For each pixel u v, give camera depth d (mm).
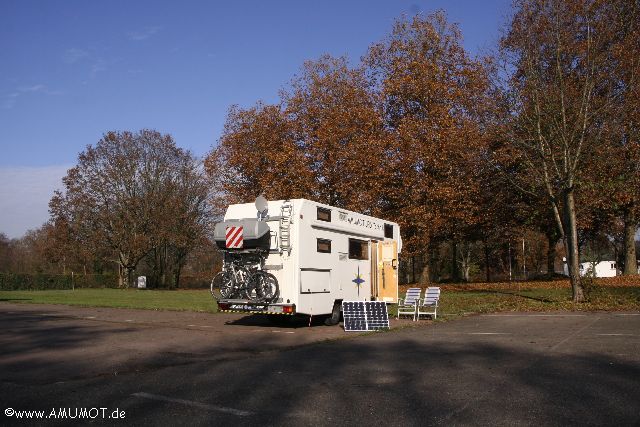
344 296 16219
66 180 50281
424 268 34219
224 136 35438
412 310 19172
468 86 29531
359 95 31578
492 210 34125
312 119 32469
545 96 20641
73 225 50781
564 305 19781
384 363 9430
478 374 8320
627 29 21234
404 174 29391
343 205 31344
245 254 14695
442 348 10977
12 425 5938
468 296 24906
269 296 14219
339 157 30031
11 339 12398
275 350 11039
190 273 69562
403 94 30953
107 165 50031
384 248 18891
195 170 53000
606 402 6586
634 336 11953
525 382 7715
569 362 9125
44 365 9258
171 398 7055
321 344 11930
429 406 6562
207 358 10039
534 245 56562
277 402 6852
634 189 27516
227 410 6492
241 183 34281
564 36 20531
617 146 24219
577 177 23000
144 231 51250
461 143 28016
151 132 51469
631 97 20828
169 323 16016
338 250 16078
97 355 10258
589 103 20422
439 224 29641
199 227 52438
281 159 30375
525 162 23047
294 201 14500
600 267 50938
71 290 48094
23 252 74812
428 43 31594
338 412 6379
